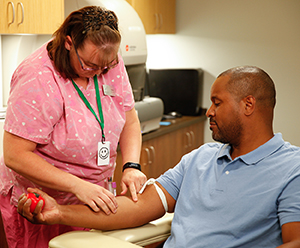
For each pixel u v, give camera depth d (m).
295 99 3.43
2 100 2.59
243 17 3.50
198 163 1.50
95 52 1.34
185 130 3.43
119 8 2.69
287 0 3.34
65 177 1.40
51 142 1.48
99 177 1.65
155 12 3.38
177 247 1.37
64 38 1.38
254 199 1.28
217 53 3.64
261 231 1.26
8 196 1.65
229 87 1.36
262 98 1.35
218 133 1.40
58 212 1.32
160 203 1.54
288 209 1.20
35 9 2.35
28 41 2.59
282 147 1.36
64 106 1.46
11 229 1.68
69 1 2.57
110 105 1.62
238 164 1.37
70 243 1.28
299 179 1.24
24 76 1.41
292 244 1.13
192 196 1.43
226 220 1.31
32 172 1.39
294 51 3.38
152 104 2.89
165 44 3.82
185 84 3.59
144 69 2.94
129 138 1.75
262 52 3.48
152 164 3.00
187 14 3.69
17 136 1.40
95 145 1.56
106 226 1.42
